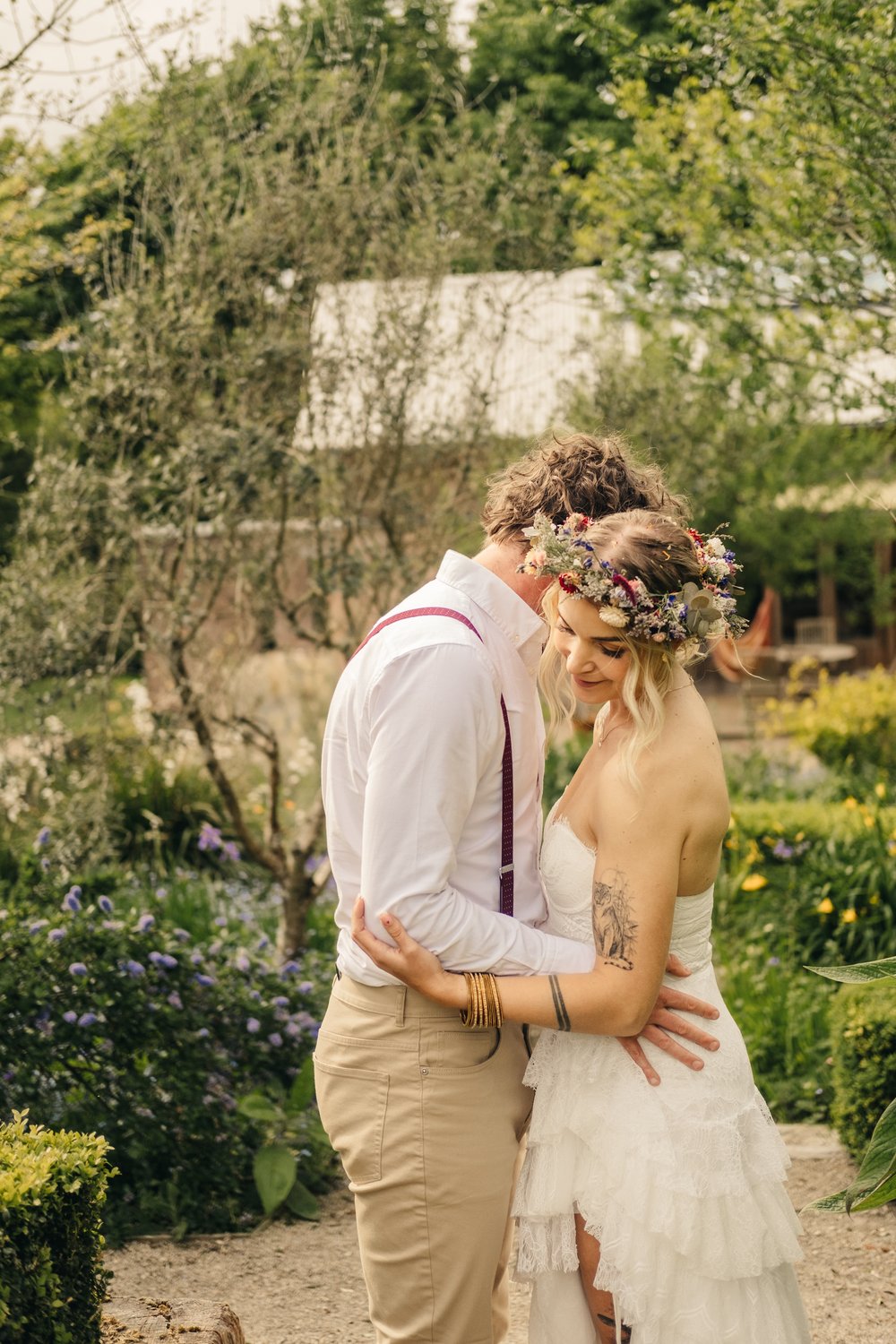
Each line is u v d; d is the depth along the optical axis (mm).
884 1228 3527
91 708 5934
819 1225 3568
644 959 2025
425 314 5652
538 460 2281
